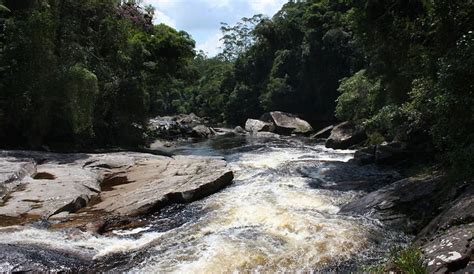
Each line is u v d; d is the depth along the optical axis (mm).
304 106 39344
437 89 8445
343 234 8023
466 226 6031
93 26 21984
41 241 8031
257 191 11883
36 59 17578
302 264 6918
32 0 18984
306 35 37000
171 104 71625
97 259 7430
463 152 7840
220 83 56406
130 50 23250
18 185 11359
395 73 14195
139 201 10641
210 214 9766
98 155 16297
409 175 12984
